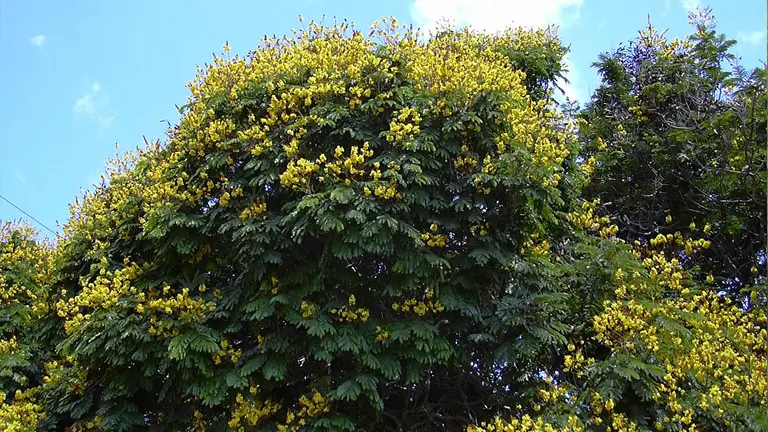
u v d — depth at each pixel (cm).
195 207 635
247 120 654
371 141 604
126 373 628
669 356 539
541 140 601
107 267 714
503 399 620
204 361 573
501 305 581
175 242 610
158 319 595
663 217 904
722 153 805
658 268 655
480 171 589
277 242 575
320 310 577
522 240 619
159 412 663
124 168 891
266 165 605
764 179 764
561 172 684
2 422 704
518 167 580
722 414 498
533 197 578
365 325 579
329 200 546
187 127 671
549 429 470
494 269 598
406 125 577
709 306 643
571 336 615
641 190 912
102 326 596
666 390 509
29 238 1149
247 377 585
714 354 535
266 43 711
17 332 951
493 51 854
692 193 866
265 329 608
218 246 639
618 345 546
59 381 735
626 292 596
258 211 586
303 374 626
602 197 933
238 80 669
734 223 823
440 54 673
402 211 574
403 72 641
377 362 561
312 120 607
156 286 637
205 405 630
